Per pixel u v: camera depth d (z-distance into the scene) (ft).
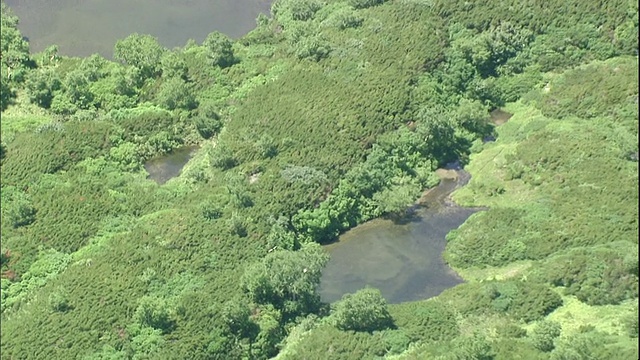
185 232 348.79
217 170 385.50
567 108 405.39
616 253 324.60
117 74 424.05
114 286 325.01
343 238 370.32
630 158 373.61
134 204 367.45
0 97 416.87
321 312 329.72
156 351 305.73
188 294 323.78
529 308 314.35
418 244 365.40
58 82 424.05
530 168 382.22
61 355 302.45
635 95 394.73
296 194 368.48
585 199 357.61
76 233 352.28
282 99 411.75
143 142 404.36
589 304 312.50
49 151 384.47
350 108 403.95
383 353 304.50
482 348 289.12
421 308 322.34
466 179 395.14
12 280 335.88
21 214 356.38
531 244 346.95
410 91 414.00
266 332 315.78
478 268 348.38
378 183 382.42
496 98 428.15
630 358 278.87
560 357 282.15
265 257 336.90
